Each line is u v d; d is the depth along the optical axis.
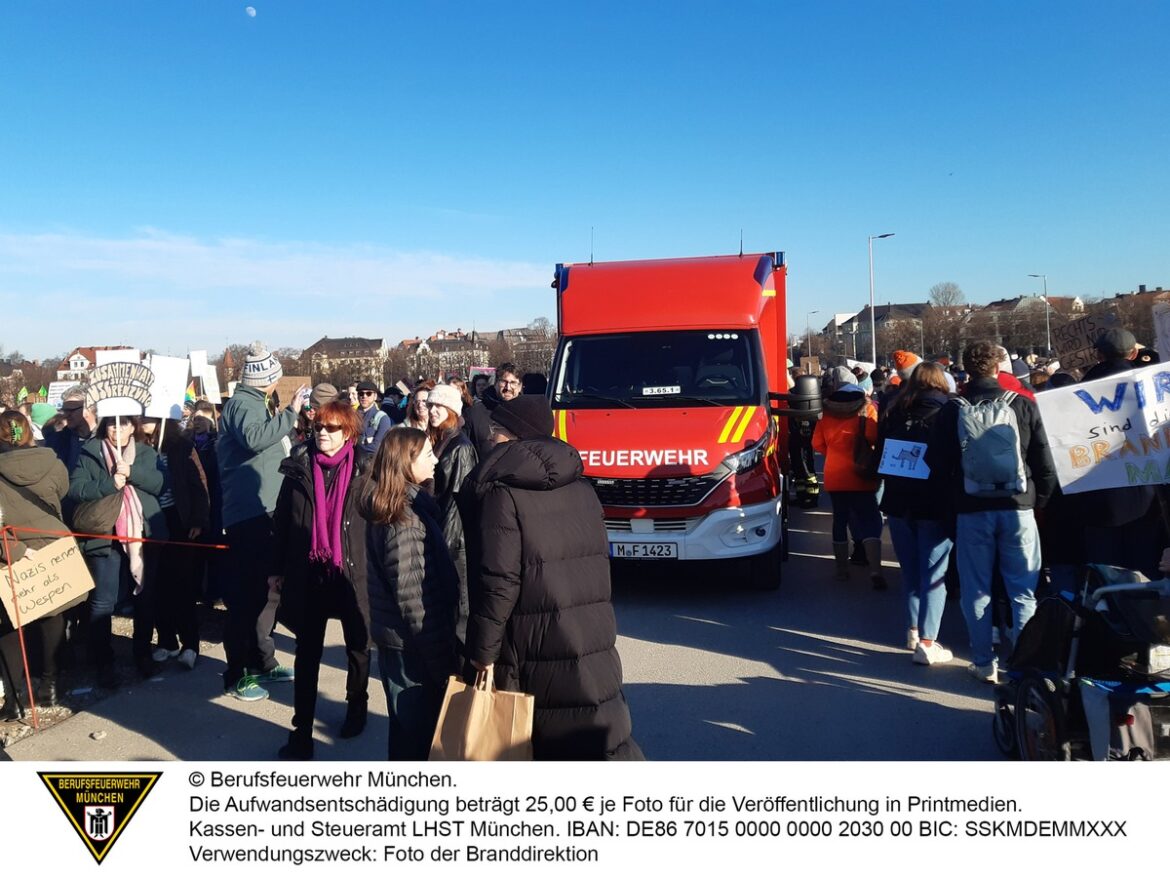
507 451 3.26
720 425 7.76
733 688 5.71
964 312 84.00
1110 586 3.77
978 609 5.53
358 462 4.84
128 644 7.21
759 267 9.09
